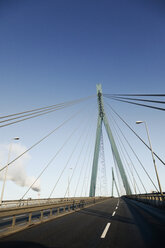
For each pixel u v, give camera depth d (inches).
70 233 288.0
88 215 535.8
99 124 2559.1
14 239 252.5
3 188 896.9
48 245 219.6
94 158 2338.8
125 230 297.1
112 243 224.1
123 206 895.1
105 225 349.1
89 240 241.8
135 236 255.1
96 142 2428.6
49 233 291.1
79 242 232.7
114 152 2294.5
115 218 442.9
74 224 375.2
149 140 865.5
